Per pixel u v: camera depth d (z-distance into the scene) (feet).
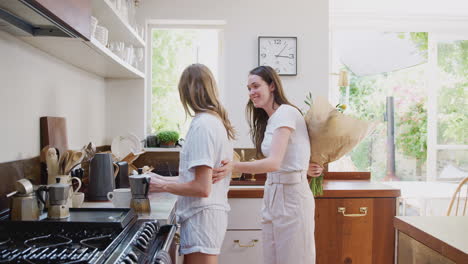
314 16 10.41
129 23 8.73
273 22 10.39
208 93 5.30
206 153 4.92
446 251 3.47
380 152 13.07
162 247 4.19
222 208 5.39
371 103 12.97
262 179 10.14
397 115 13.05
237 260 8.83
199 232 5.17
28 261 3.07
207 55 10.93
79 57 6.59
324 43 10.44
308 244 6.31
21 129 5.41
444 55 12.98
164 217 5.29
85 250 3.42
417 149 13.12
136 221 4.97
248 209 8.82
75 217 4.65
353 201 8.82
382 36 12.89
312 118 6.48
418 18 12.72
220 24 10.66
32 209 4.55
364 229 8.84
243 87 10.39
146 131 10.66
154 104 10.90
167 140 10.14
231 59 10.37
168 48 10.87
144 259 3.73
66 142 6.66
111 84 10.02
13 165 5.13
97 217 4.64
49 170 5.26
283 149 6.09
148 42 10.67
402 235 4.39
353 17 12.59
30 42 5.45
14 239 3.87
